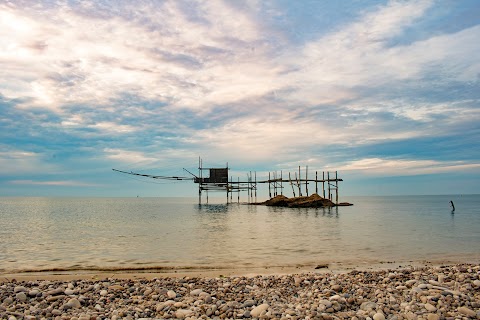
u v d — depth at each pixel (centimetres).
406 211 8344
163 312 1056
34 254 2456
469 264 1936
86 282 1448
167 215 6950
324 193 9250
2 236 3588
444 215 6862
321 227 4381
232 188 9919
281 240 3164
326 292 1234
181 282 1464
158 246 2806
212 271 1831
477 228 4222
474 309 1019
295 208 8800
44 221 5728
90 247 2772
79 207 12194
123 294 1247
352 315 1008
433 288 1222
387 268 1897
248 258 2258
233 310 1061
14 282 1442
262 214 6938
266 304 1076
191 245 2858
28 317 968
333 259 2219
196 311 1056
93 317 981
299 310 1055
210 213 7400
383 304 1087
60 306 1095
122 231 4003
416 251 2541
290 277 1537
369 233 3716
